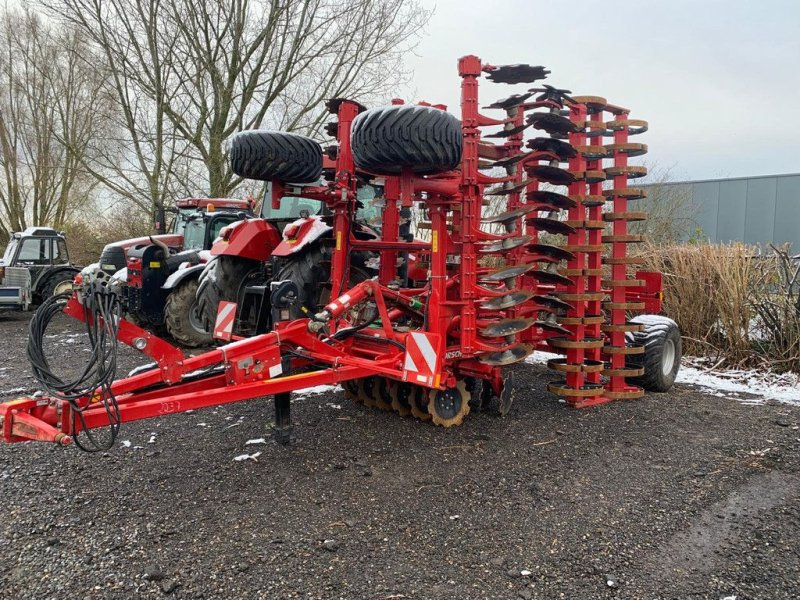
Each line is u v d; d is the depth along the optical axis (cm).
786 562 270
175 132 1396
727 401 547
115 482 346
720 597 243
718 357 709
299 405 500
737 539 290
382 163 380
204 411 485
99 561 262
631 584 252
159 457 385
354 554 271
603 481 355
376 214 701
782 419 486
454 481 351
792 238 1572
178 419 464
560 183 496
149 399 332
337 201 480
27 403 290
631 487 347
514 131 479
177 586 245
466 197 418
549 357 738
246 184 1561
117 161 1559
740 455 401
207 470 364
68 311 294
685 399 552
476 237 423
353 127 386
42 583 247
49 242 1323
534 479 356
